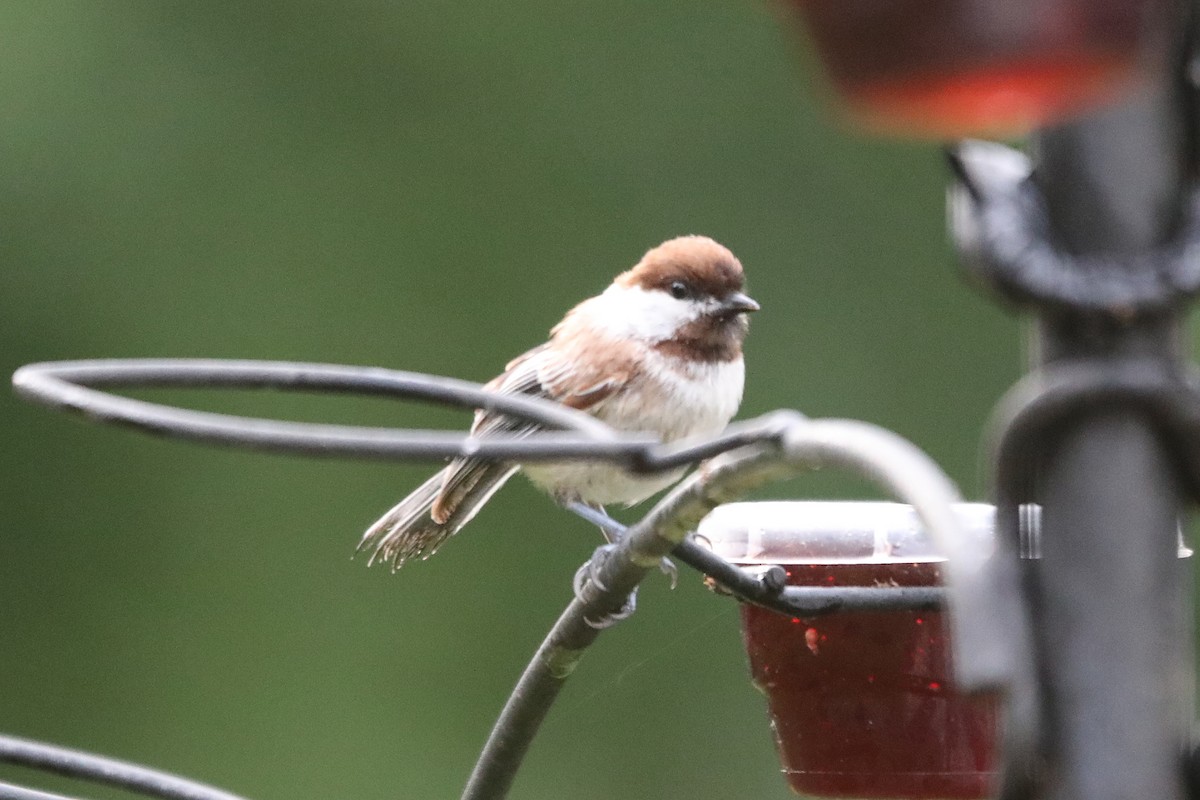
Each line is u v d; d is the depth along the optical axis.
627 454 2.88
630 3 14.72
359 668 13.25
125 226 13.90
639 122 14.68
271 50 14.42
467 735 13.13
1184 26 2.08
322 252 14.17
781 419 2.83
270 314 14.01
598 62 14.74
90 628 13.41
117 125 14.01
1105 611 2.14
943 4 1.81
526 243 14.45
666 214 14.53
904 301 14.28
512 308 14.31
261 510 13.58
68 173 13.88
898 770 4.15
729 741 12.62
